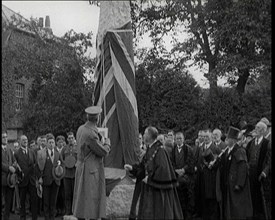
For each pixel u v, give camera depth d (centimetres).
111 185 1123
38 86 2586
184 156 1202
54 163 1298
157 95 2208
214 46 2259
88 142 973
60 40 2616
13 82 2539
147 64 2280
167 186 920
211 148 1166
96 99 1197
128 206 1119
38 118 2406
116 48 1183
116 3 1197
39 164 1285
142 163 996
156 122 2183
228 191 1020
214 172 1139
